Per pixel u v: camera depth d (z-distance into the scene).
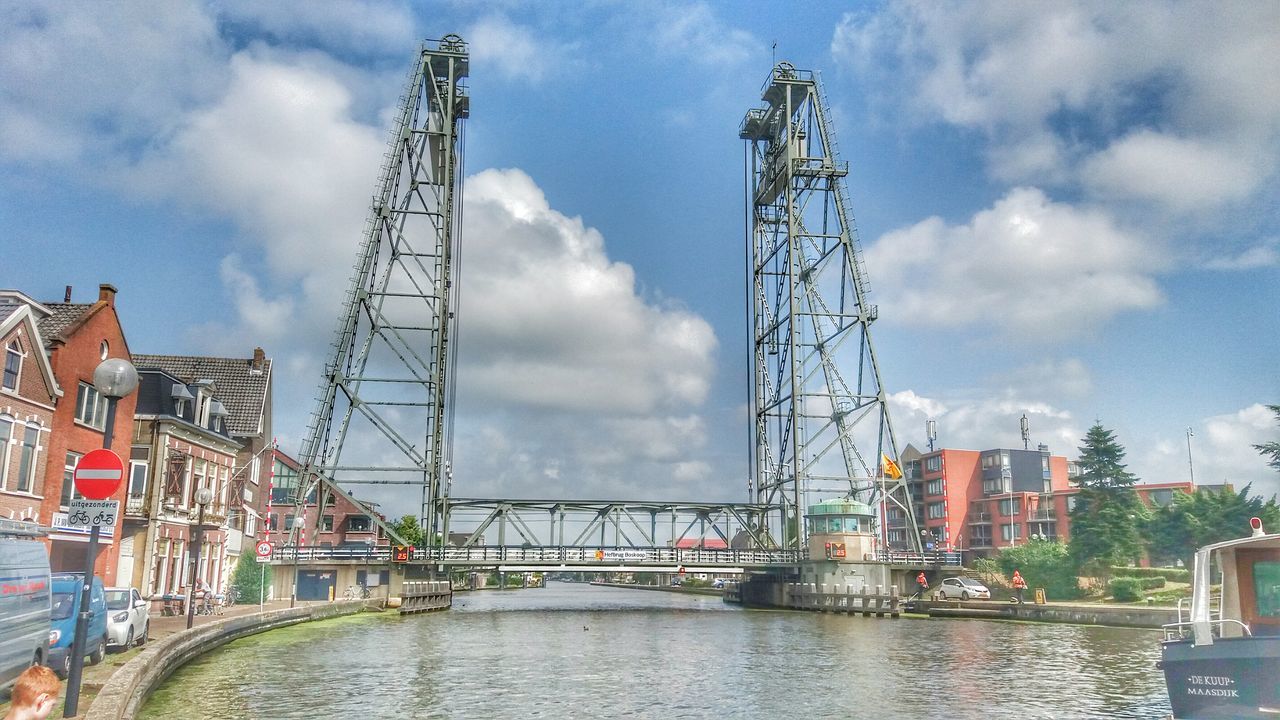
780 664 32.50
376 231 67.62
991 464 117.75
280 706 21.89
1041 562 67.06
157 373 46.53
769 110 79.31
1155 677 28.83
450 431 69.06
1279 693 16.70
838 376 73.62
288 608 47.97
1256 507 66.12
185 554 48.41
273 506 90.31
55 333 36.78
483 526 69.75
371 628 46.94
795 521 71.12
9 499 32.91
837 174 75.19
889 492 74.31
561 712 22.16
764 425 79.50
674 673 29.70
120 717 15.77
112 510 15.58
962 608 59.38
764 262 81.81
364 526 92.62
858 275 75.31
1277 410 60.09
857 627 51.41
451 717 21.22
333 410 65.56
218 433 53.62
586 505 71.62
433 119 71.50
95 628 23.17
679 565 67.81
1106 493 68.06
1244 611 18.73
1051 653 36.25
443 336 69.12
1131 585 57.09
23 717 7.22
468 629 48.38
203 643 31.72
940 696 25.02
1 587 15.73
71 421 37.12
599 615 64.38
